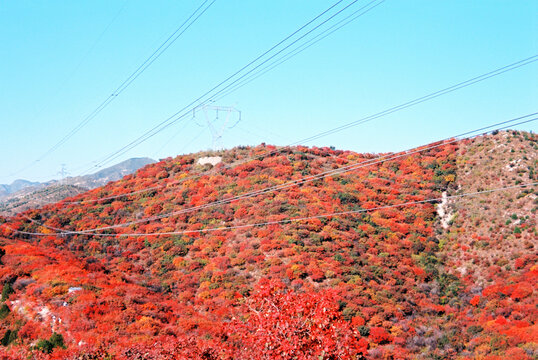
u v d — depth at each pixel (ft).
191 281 215.31
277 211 268.62
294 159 359.87
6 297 169.27
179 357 117.60
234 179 329.72
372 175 340.18
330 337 76.33
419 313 189.78
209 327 160.66
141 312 165.89
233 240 248.73
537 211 256.52
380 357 151.94
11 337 149.07
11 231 291.58
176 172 379.14
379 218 278.05
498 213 269.03
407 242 254.88
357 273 210.59
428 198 304.91
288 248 228.63
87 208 333.01
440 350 157.99
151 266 241.55
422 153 369.91
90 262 243.60
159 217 296.10
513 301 191.01
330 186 310.65
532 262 219.61
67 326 150.61
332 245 234.17
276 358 74.13
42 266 202.69
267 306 81.97
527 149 325.62
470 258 240.73
